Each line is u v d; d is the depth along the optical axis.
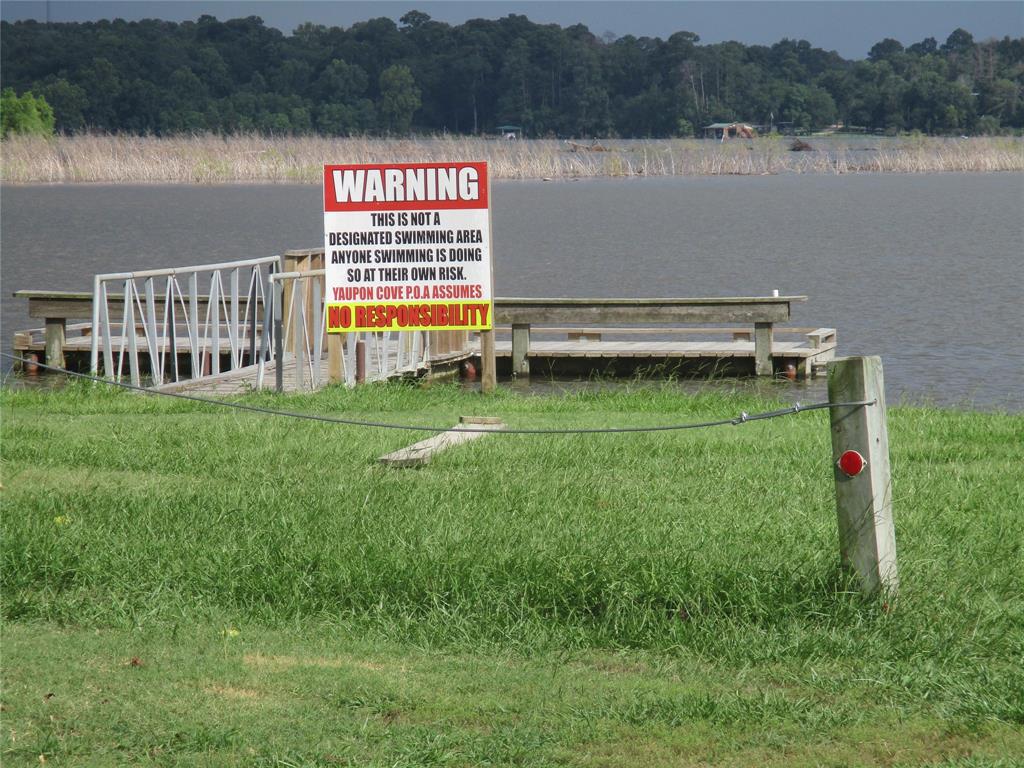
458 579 15.54
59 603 15.26
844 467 14.66
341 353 35.75
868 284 76.88
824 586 14.88
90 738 11.62
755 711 12.02
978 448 25.11
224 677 13.12
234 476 22.22
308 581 15.77
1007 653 13.48
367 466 22.98
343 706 12.41
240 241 115.69
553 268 90.69
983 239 111.06
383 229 34.59
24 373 45.59
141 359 45.62
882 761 11.08
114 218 147.75
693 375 44.81
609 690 12.75
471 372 44.62
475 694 12.67
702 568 15.53
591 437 25.92
